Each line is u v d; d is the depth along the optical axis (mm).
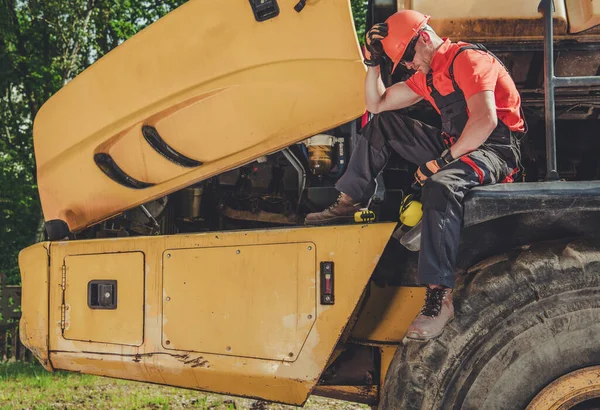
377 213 3281
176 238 2928
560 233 2562
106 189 3332
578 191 2393
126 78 3195
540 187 2443
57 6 15891
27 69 18422
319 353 2656
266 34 2973
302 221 3793
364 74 2910
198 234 2893
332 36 2916
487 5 3100
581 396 2377
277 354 2707
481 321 2402
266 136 3066
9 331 9461
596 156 3807
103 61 3236
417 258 2812
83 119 3312
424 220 2414
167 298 2912
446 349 2408
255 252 2781
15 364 8656
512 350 2404
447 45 2660
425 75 2734
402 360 2479
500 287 2406
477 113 2473
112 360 3004
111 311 3025
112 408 5344
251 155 3105
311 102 2979
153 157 3227
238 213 3828
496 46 3158
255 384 2762
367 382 3068
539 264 2410
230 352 2781
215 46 3031
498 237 2594
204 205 3830
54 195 3451
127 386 6277
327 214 3100
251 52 2998
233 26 3002
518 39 3111
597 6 2971
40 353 3168
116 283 3023
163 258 2938
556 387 2379
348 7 2887
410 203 2623
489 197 2410
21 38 18438
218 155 3148
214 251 2848
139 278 2979
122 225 3586
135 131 3215
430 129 2963
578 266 2383
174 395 5762
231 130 3094
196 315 2854
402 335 2834
